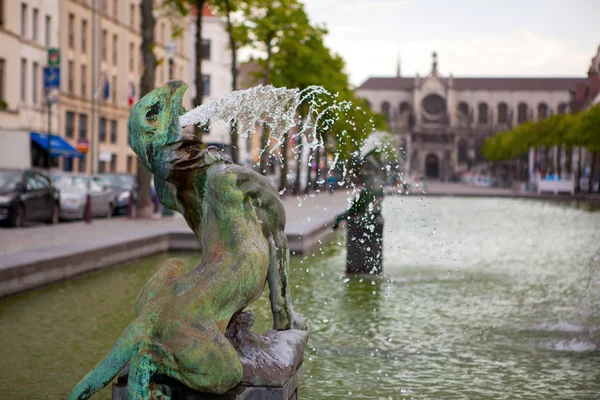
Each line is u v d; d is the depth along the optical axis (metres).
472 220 38.03
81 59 61.00
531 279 15.92
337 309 12.15
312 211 36.03
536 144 96.56
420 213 43.88
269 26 46.66
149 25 28.88
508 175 132.38
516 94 197.25
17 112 47.34
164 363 4.27
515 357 9.12
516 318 11.51
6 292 12.33
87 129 62.31
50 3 54.47
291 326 5.20
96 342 9.49
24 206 24.27
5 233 21.36
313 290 14.05
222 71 96.62
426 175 194.12
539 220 38.94
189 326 4.32
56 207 26.52
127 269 16.38
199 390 4.31
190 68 92.94
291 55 50.12
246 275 4.54
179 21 82.38
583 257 20.52
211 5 41.50
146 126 4.65
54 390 7.46
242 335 4.68
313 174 65.44
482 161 194.25
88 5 61.69
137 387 4.24
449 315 11.73
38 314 11.20
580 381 8.10
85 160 61.00
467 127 194.00
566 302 13.05
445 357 9.09
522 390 7.74
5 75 46.06
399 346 9.62
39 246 17.23
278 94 5.36
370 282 15.10
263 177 4.92
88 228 23.64
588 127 74.31
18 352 8.94
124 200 33.69
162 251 20.31
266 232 4.94
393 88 199.88
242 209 4.70
